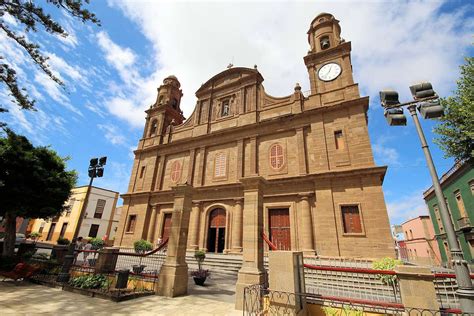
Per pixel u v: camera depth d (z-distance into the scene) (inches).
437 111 210.7
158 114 1037.2
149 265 540.4
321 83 701.3
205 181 776.3
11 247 485.7
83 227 1180.5
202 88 944.9
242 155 735.7
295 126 677.9
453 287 228.2
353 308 210.7
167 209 803.4
